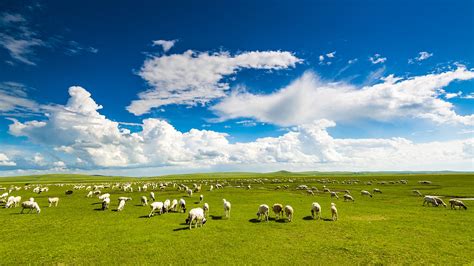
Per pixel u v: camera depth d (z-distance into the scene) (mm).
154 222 35188
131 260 21641
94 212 43906
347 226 31984
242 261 21250
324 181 135375
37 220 37438
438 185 96062
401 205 49906
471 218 36562
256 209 45406
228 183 129375
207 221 35344
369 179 154250
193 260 21531
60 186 129125
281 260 21422
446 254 22297
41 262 21453
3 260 21922
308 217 37719
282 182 134875
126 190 90375
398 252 22828
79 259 22000
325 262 20969
